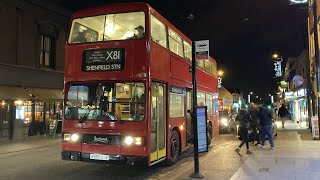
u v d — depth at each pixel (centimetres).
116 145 920
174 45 1180
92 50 971
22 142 1925
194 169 945
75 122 969
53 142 1947
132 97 928
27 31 2136
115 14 980
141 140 905
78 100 980
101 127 938
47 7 2272
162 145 1030
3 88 1906
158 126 998
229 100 4125
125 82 937
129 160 909
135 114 920
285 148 1422
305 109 3177
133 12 962
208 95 1645
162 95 1048
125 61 938
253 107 1595
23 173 1017
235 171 962
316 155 1220
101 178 947
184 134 1231
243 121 1309
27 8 2128
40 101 2116
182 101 1232
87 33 1009
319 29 2158
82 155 955
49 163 1206
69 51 1002
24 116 2064
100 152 934
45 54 2323
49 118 2273
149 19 951
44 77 2258
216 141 1841
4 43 1962
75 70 988
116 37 974
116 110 938
